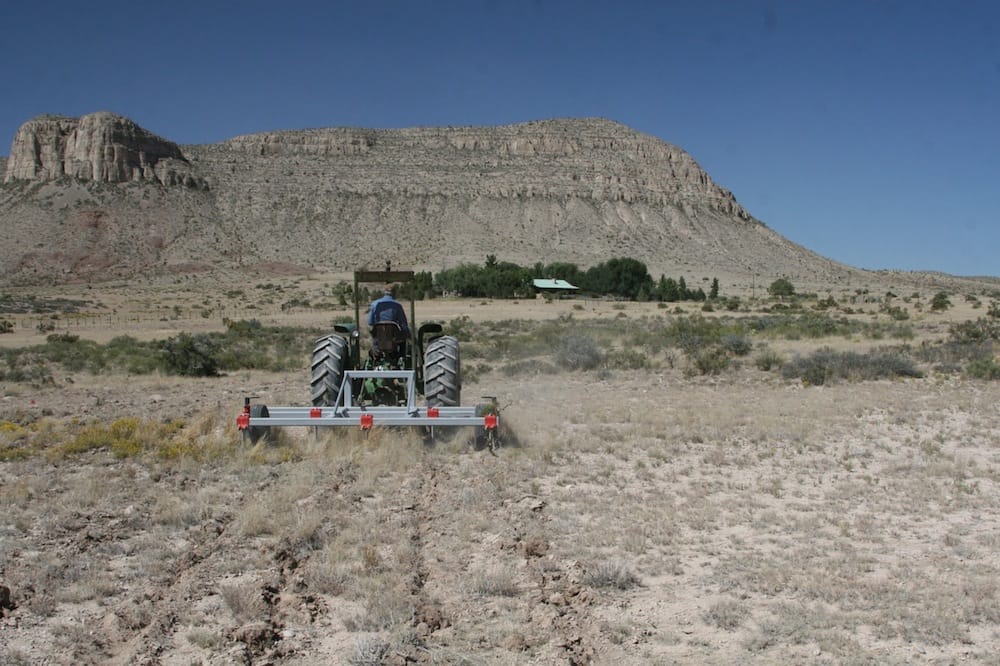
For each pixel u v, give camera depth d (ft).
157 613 19.48
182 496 29.53
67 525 26.17
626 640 18.21
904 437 41.98
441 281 377.30
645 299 368.68
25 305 277.64
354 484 31.22
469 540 24.84
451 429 39.11
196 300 330.13
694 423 45.42
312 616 19.44
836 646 17.72
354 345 42.55
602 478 32.81
